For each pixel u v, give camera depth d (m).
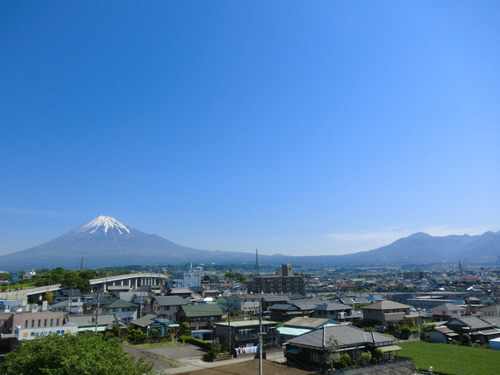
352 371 35.97
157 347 54.50
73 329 49.72
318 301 89.62
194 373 38.38
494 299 116.44
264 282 149.00
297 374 37.50
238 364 42.81
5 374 23.06
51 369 20.78
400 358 42.62
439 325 72.19
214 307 74.50
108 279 134.12
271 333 56.09
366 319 75.88
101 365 20.45
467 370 41.38
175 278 187.50
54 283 112.12
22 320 48.59
